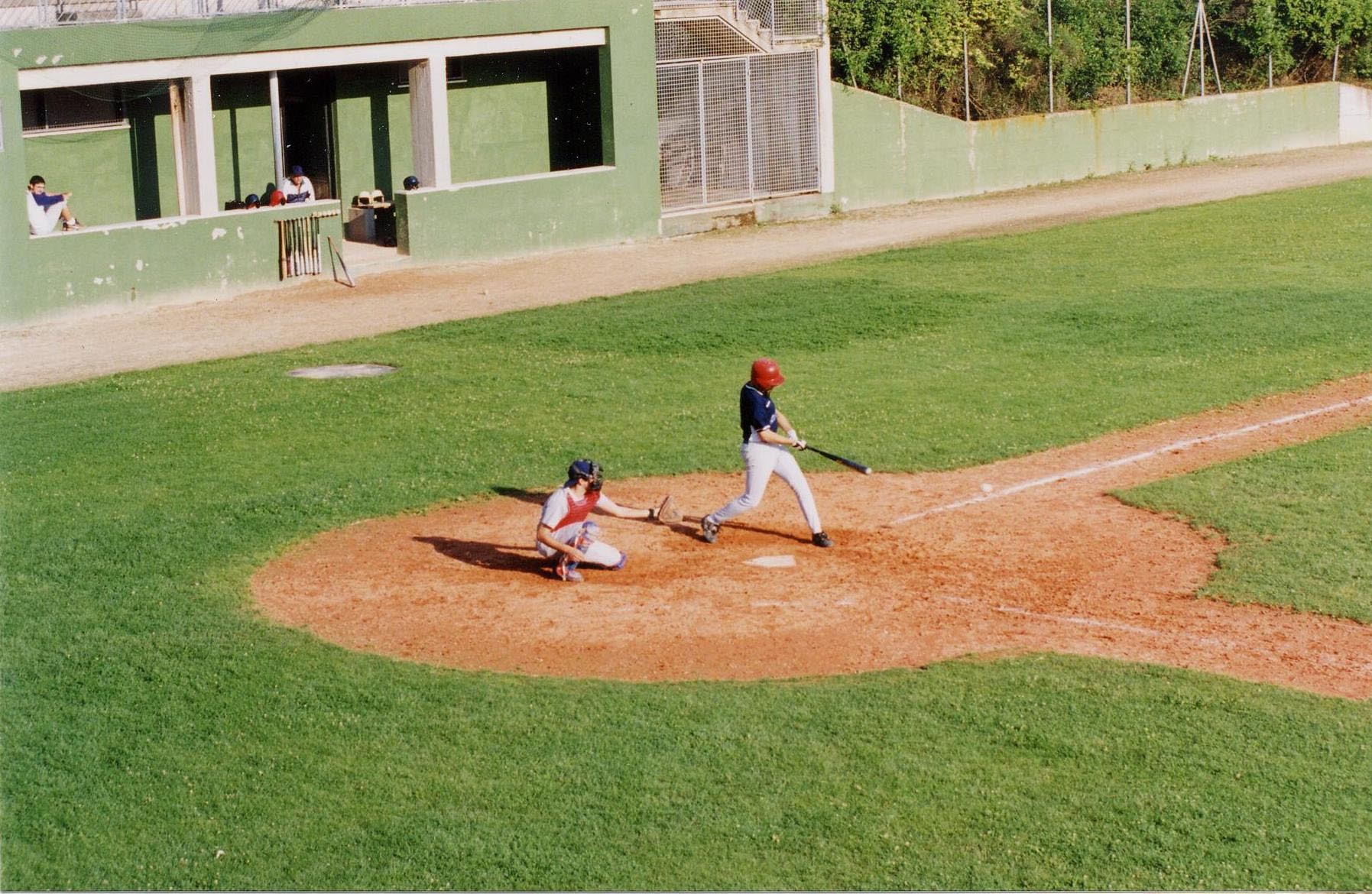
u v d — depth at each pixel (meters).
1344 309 34.88
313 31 41.28
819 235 49.62
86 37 37.47
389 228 45.56
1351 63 71.06
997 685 15.73
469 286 41.53
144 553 20.31
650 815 13.22
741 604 18.33
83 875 12.49
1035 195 57.62
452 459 24.86
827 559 20.08
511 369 31.27
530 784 13.75
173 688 15.84
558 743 14.52
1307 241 43.66
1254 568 19.31
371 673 16.20
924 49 58.03
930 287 39.19
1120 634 17.33
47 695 15.69
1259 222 47.25
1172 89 65.50
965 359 31.42
